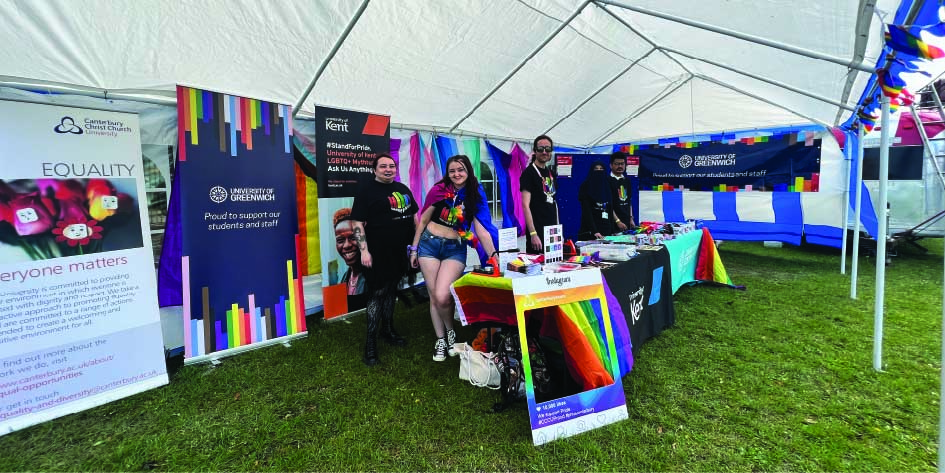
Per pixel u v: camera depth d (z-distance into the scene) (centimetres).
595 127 738
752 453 209
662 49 500
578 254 339
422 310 475
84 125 275
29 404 248
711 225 801
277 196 375
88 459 217
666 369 301
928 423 231
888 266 664
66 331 263
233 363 332
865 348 332
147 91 329
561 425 224
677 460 205
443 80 445
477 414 249
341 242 443
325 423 245
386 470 204
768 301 471
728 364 309
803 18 259
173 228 347
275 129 374
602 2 367
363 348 359
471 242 317
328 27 321
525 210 379
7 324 243
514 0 354
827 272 624
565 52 466
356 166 447
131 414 260
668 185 838
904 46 196
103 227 280
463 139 596
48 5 235
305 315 406
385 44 364
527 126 634
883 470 195
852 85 371
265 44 320
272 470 206
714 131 774
